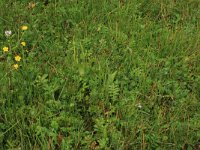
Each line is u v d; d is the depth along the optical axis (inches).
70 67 39.8
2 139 33.2
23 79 38.0
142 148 34.1
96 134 34.7
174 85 40.4
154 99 38.6
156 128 35.6
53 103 36.5
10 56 41.0
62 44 43.9
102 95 37.7
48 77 39.4
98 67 40.4
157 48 44.9
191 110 38.6
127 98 37.8
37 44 43.7
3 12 45.8
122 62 42.4
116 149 33.6
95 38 44.6
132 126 35.2
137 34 45.5
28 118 34.8
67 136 34.7
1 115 35.0
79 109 36.8
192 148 35.8
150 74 41.2
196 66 43.5
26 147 32.7
